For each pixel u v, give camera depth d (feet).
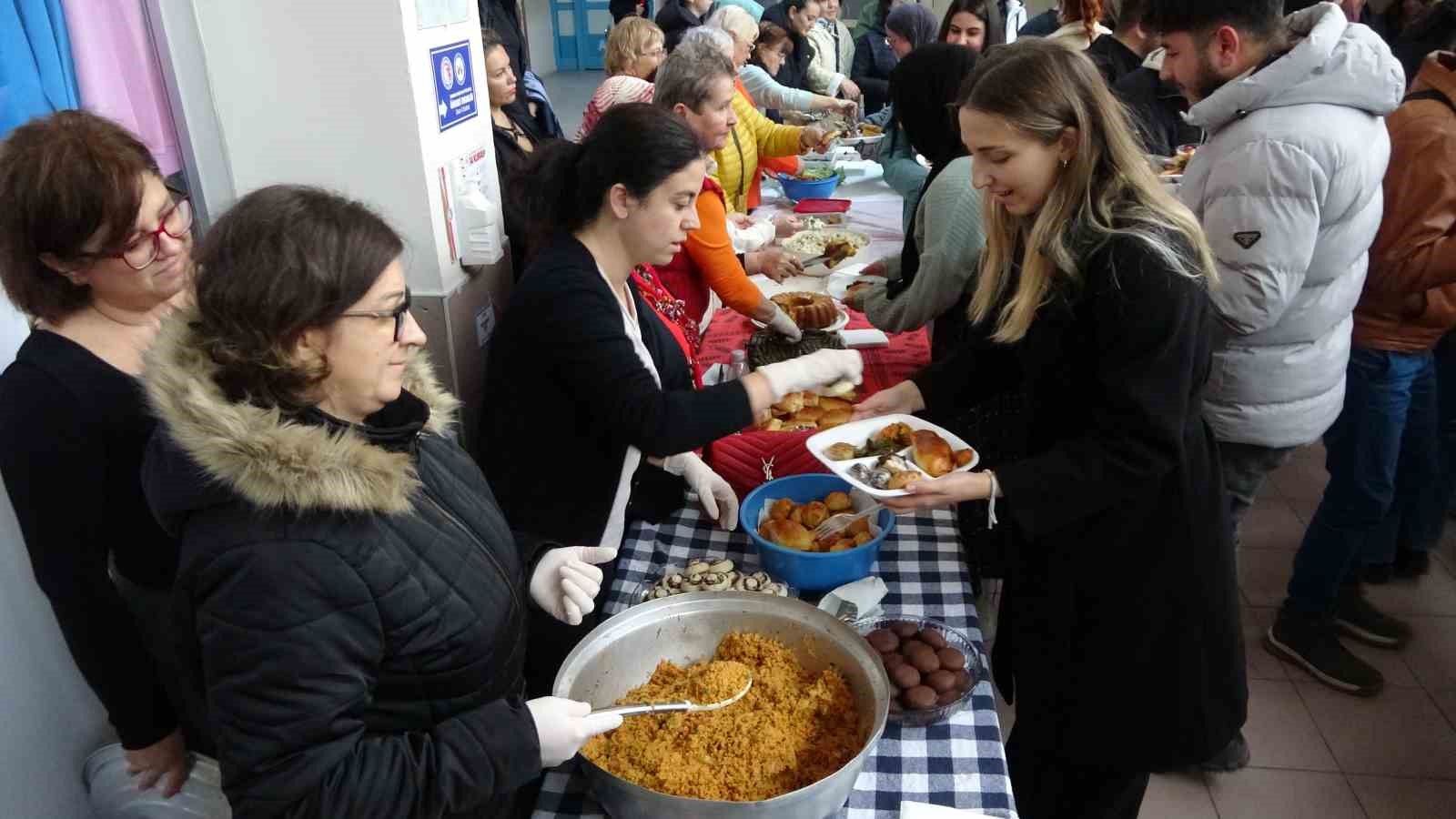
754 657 4.06
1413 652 8.51
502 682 3.28
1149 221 3.96
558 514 5.03
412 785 2.72
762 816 3.14
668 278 7.36
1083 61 3.94
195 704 4.18
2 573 4.93
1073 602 4.72
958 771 3.68
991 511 4.37
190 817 4.30
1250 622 8.96
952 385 5.57
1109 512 4.48
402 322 2.76
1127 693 4.75
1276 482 11.19
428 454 3.31
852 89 18.28
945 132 6.75
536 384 4.76
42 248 3.56
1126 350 4.01
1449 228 6.54
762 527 5.01
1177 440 4.03
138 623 4.17
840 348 7.20
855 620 4.47
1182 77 5.92
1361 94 5.42
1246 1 5.44
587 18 36.96
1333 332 6.25
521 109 11.44
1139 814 7.02
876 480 4.65
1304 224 5.48
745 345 7.37
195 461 2.52
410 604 2.83
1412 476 8.57
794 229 10.39
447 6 6.56
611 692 4.02
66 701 5.39
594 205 4.62
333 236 2.55
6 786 5.01
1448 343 8.28
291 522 2.58
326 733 2.58
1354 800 7.11
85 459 3.70
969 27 11.50
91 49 5.35
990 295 5.06
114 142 3.57
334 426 2.72
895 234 10.33
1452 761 7.42
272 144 6.29
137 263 3.65
